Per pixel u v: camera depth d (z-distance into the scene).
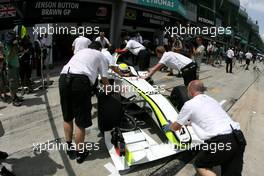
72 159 3.72
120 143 3.50
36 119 4.90
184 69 5.15
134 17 14.31
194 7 20.52
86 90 3.45
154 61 13.22
